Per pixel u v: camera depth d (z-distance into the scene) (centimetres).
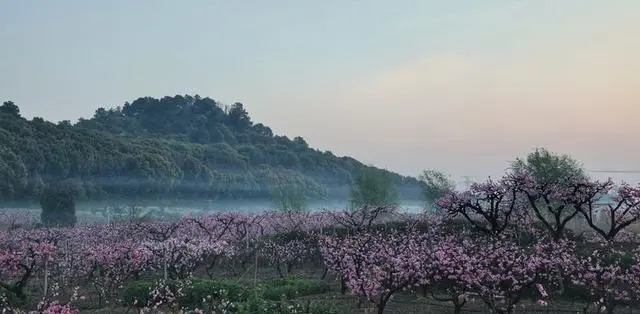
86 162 10231
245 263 4038
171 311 2175
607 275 2072
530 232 3291
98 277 2817
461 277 1948
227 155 15250
